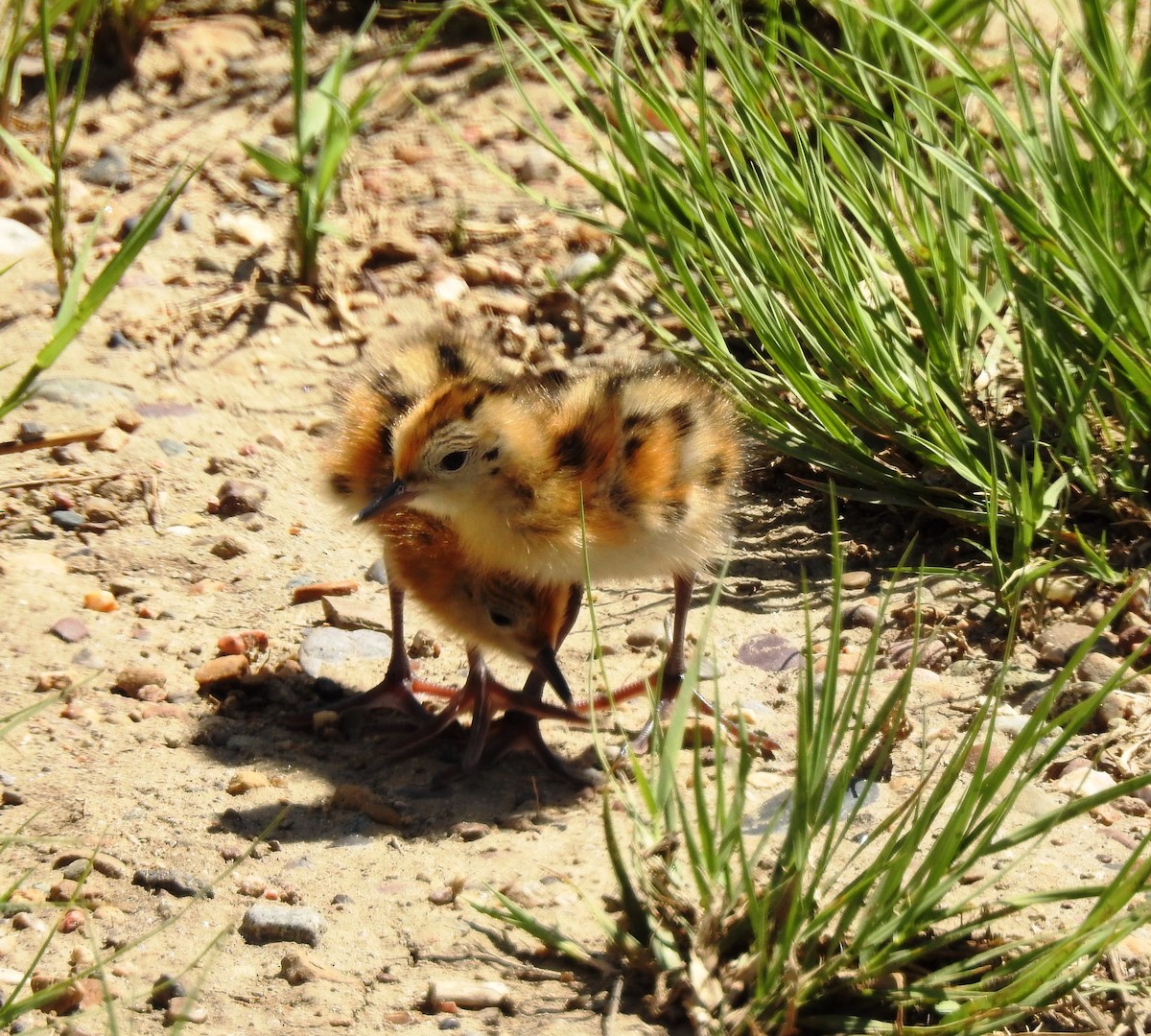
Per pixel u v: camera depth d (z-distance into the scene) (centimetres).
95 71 1609
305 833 884
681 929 763
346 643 1079
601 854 864
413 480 970
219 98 1603
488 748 974
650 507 1016
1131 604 1044
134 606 1090
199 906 811
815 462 1191
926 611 1083
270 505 1212
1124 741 936
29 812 875
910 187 1294
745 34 1577
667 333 1313
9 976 753
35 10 1623
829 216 1196
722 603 1128
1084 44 1201
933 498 1171
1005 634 1053
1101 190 1171
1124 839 852
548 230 1477
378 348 1232
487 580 980
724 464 1080
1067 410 1127
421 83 1634
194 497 1208
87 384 1282
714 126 1291
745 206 1236
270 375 1332
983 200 1155
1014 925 779
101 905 805
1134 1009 729
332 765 959
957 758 743
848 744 945
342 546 1188
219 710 999
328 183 1393
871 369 1153
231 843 864
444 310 1393
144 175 1502
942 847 728
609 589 1169
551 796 933
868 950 730
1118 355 1089
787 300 1232
